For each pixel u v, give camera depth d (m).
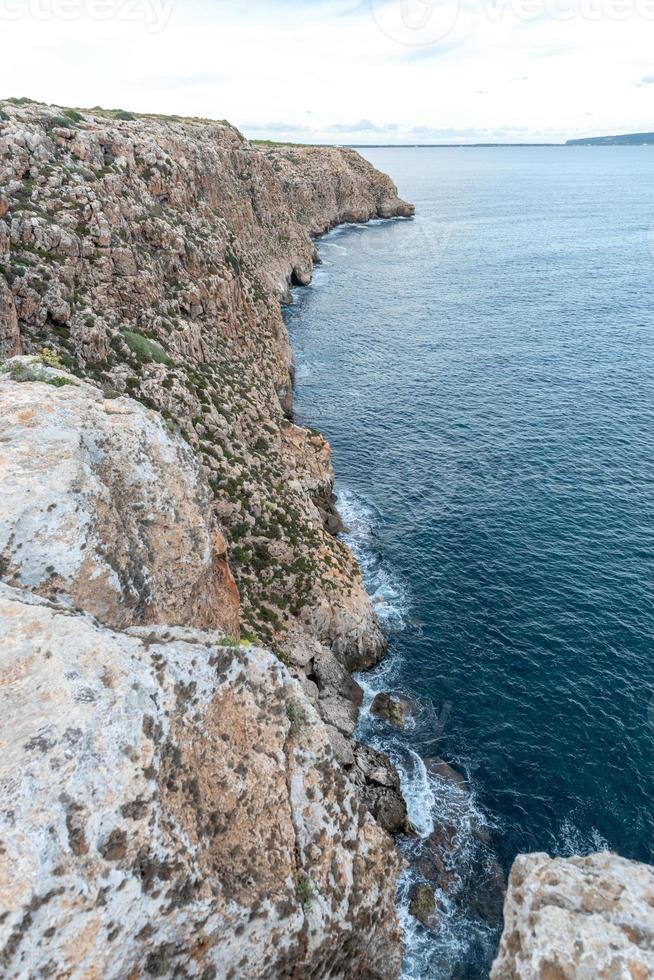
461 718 32.59
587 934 8.77
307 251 135.00
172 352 39.22
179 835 10.45
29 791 9.03
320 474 48.06
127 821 9.73
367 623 36.16
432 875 25.44
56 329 31.48
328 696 31.72
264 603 33.22
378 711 32.59
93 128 44.28
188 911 10.05
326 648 33.66
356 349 89.56
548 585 41.53
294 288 122.88
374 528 48.03
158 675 11.93
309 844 13.43
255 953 11.20
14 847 8.53
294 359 84.75
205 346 44.66
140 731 10.74
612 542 45.59
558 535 46.59
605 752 30.56
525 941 9.19
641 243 164.38
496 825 27.44
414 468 56.88
